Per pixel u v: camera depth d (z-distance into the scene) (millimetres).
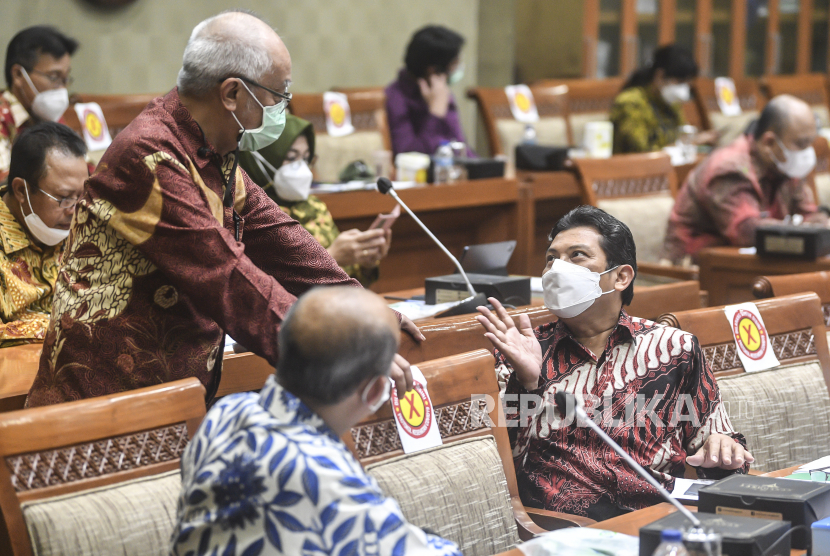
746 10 13875
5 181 4391
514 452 3234
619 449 2318
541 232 8242
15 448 2371
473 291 4102
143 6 9266
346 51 11016
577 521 2916
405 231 7121
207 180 2877
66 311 2863
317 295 1983
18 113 5805
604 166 6785
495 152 9359
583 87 10633
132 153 2709
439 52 8383
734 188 6695
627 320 3287
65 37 5902
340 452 1939
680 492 2938
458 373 2980
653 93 10000
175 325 2885
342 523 1868
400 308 4145
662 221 6863
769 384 3602
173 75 9602
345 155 8109
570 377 3234
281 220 3178
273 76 2828
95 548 2344
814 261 5672
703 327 3533
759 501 2365
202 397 2660
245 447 1918
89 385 2861
